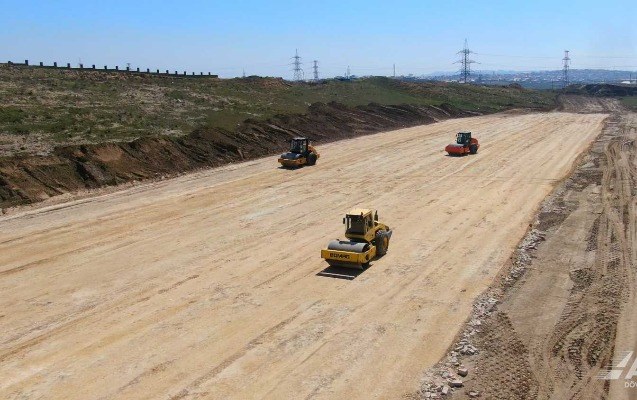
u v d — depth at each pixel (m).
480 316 17.47
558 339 15.76
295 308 18.22
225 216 29.84
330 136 61.38
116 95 60.41
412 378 14.01
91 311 18.12
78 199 32.75
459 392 13.37
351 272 21.50
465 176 40.16
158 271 21.72
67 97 55.06
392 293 19.41
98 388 13.69
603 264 21.53
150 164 40.00
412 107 87.00
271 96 78.81
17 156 34.09
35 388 13.70
